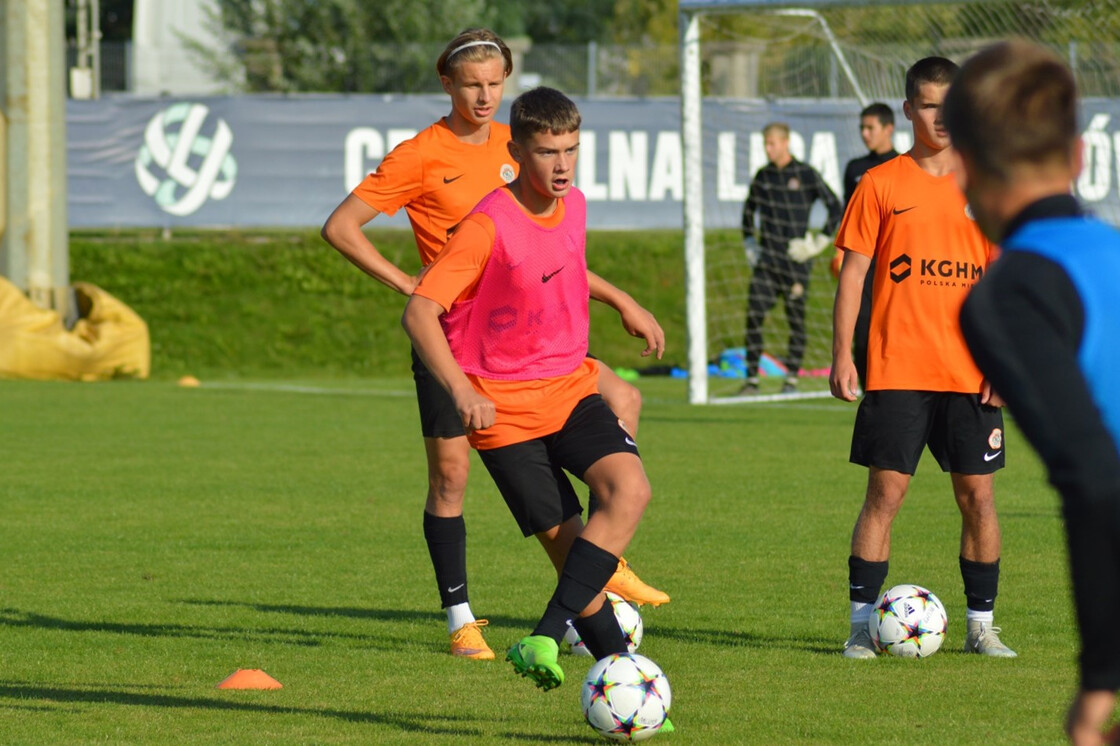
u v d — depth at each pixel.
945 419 16.56
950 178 16.53
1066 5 43.25
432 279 13.10
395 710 14.32
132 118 59.78
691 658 16.64
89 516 27.61
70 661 16.62
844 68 49.88
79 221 59.94
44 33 56.81
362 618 19.25
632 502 12.94
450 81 17.70
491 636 18.14
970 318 6.33
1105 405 6.22
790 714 13.95
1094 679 6.15
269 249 66.62
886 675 15.74
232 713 14.13
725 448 37.34
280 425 42.97
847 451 36.81
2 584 21.42
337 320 63.88
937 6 41.91
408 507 28.88
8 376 55.75
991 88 6.32
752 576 21.80
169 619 19.03
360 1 100.38
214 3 106.62
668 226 60.62
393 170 17.77
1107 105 44.19
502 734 13.32
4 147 57.19
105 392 51.78
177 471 33.69
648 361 62.50
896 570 22.03
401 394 52.81
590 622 13.43
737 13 43.25
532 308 13.48
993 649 16.75
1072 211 6.40
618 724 12.79
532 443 13.63
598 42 158.12
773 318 61.53
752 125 58.72
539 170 13.23
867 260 16.77
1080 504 6.01
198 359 61.16
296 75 99.12
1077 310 6.19
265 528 26.42
